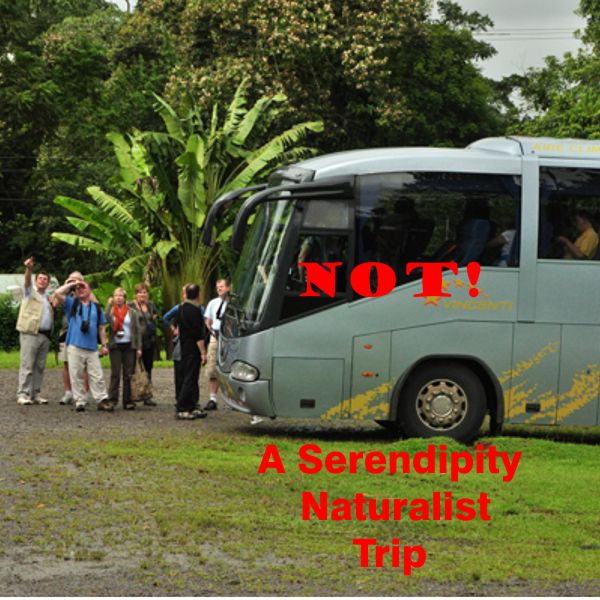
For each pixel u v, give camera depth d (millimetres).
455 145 66500
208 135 44375
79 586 9516
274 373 18047
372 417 18125
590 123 43156
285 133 43094
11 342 46281
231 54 53469
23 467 14914
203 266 43062
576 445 18031
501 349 18312
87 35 70375
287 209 18219
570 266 18453
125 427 19125
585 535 12023
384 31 53844
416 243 18219
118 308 21688
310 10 53094
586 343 18453
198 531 11656
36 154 63969
